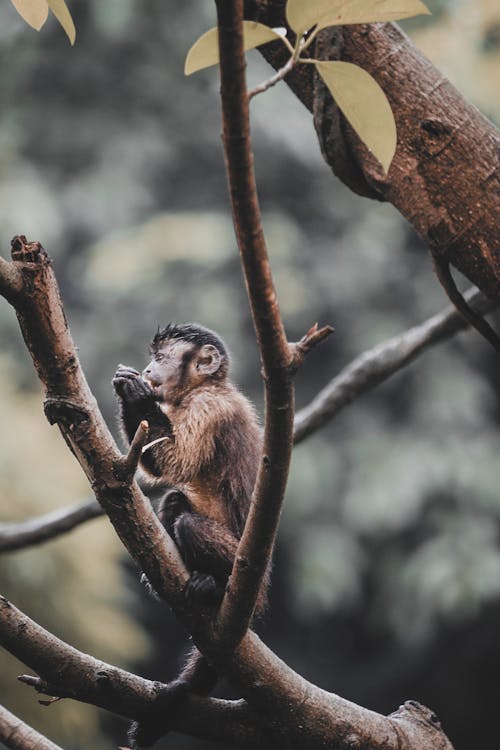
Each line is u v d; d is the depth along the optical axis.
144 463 6.08
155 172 21.22
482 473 19.16
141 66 21.25
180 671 5.39
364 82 3.63
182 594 4.29
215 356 6.77
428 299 20.17
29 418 14.41
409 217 4.67
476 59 15.73
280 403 3.73
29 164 20.38
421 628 18.81
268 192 21.05
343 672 21.08
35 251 4.04
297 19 3.51
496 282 4.60
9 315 19.11
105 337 19.75
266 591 5.68
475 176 4.57
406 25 15.77
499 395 21.39
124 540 4.29
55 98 21.08
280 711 4.44
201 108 21.45
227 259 20.00
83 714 12.70
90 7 20.53
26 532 6.97
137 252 19.48
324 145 4.73
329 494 19.17
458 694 20.20
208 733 4.66
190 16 21.17
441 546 18.64
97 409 4.18
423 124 4.61
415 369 19.89
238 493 6.04
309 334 3.71
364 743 4.51
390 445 19.33
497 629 20.17
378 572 19.47
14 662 12.36
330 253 20.34
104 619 13.55
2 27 20.72
